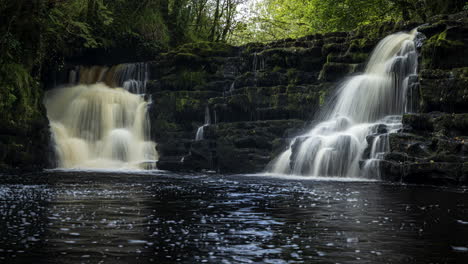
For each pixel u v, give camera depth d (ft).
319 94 74.90
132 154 87.40
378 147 54.70
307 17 117.60
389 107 66.08
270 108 78.54
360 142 59.67
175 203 30.81
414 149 50.93
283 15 139.03
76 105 90.63
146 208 28.22
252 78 83.61
